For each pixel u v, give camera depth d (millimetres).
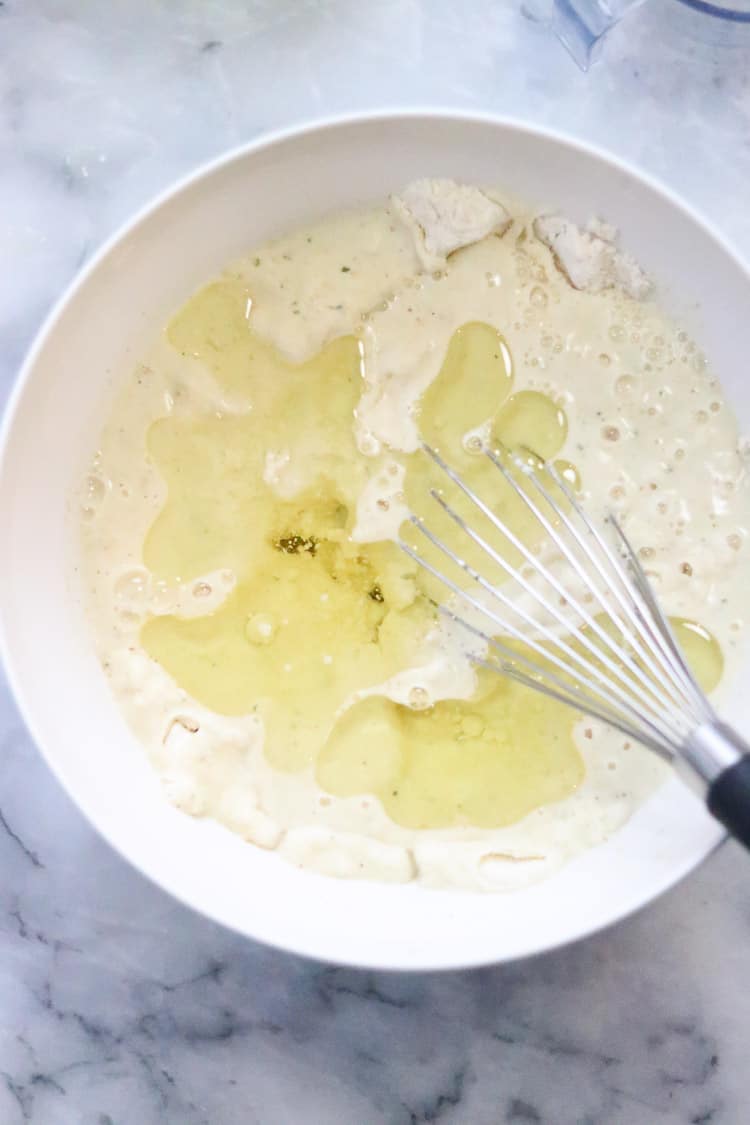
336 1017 642
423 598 626
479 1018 641
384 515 624
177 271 605
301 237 612
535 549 619
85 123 644
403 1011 642
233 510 626
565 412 614
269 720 618
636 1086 637
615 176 583
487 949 572
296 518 630
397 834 609
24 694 579
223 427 624
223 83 642
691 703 558
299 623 628
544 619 617
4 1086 646
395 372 618
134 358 614
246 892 594
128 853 580
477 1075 639
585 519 592
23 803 642
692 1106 636
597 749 608
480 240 609
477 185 603
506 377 617
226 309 617
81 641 611
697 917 636
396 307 616
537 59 639
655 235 593
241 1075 642
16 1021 646
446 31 640
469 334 617
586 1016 639
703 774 531
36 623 597
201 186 583
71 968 645
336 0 641
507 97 639
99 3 644
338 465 625
